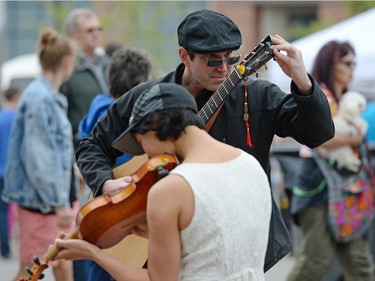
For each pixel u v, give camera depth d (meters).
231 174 6.15
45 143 11.11
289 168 13.02
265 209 6.34
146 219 6.43
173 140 6.12
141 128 6.14
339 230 11.57
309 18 40.25
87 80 13.16
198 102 7.54
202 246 6.02
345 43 11.79
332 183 11.57
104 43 37.34
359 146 11.69
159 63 37.25
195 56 7.21
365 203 11.66
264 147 7.60
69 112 13.07
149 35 37.44
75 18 13.89
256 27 39.78
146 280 6.12
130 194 6.25
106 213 6.27
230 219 6.07
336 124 11.47
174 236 5.98
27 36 41.88
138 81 10.01
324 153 11.59
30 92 11.26
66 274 11.08
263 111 7.56
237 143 7.48
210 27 7.16
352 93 11.77
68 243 6.33
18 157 11.27
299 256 11.84
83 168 7.76
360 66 18.12
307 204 11.63
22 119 11.27
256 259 6.31
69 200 11.53
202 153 6.12
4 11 40.69
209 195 5.99
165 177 6.01
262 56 7.18
